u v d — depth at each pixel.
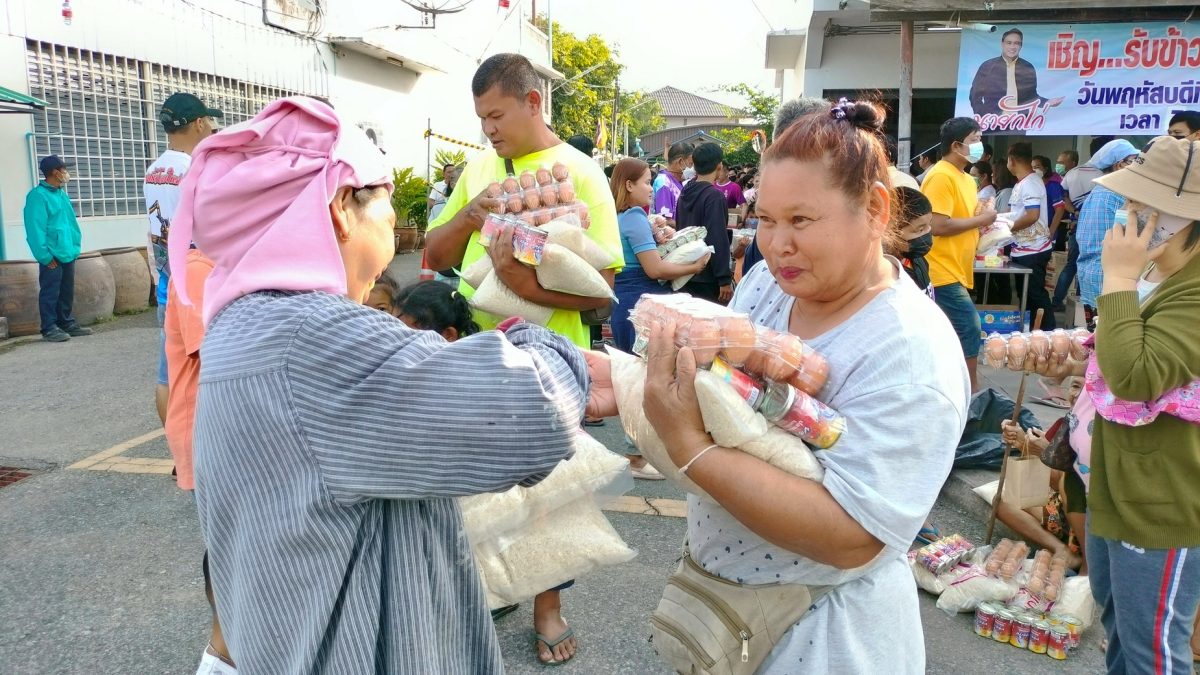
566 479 2.33
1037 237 7.77
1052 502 3.74
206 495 1.28
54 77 9.74
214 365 1.27
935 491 1.33
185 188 1.36
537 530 2.38
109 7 10.44
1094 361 2.20
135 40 10.95
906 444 1.30
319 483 1.22
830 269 1.35
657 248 5.09
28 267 8.59
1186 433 2.03
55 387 6.70
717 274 5.69
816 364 1.34
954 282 5.30
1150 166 2.00
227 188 1.30
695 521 1.62
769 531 1.30
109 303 9.62
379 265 1.47
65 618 3.23
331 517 1.23
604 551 2.41
